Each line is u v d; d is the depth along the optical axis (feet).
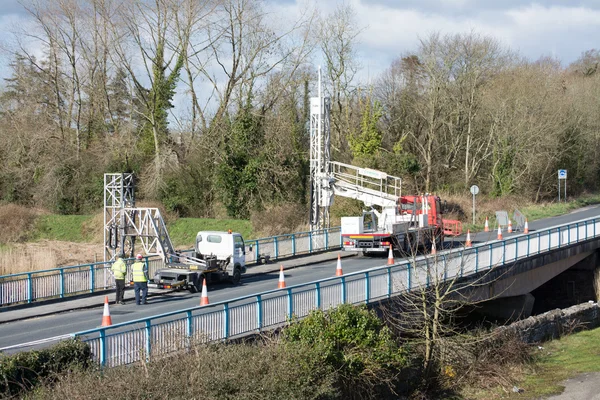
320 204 127.44
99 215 158.30
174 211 164.66
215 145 164.45
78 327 64.59
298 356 46.73
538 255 101.35
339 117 198.59
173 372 40.24
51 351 41.22
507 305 100.68
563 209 188.55
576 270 120.47
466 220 170.60
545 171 200.95
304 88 190.70
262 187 162.40
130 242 98.32
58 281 82.53
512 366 72.54
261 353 45.55
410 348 64.13
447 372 65.92
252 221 150.30
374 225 115.55
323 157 131.03
